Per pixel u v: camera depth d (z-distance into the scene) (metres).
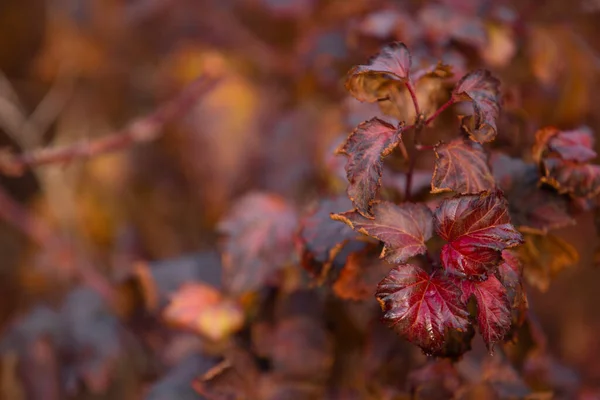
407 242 0.74
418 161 0.91
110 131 1.62
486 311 0.72
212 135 1.41
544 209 0.80
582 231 1.16
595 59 1.00
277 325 0.91
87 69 1.63
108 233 1.51
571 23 1.06
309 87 1.19
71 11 1.60
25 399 1.10
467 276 0.72
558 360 0.96
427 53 0.93
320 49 1.10
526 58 0.98
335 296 0.87
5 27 1.66
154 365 1.03
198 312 0.89
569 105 0.99
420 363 0.87
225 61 1.45
